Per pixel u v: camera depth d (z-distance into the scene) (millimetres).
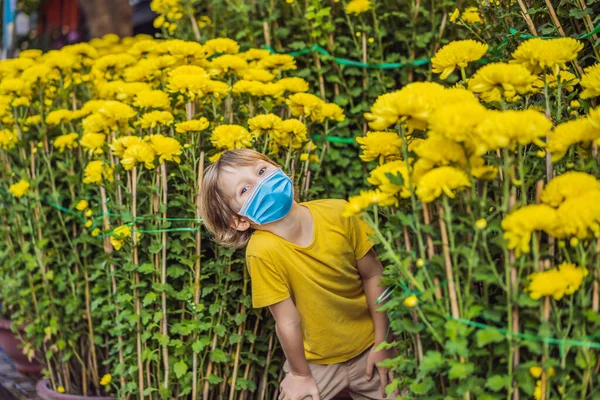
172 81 2746
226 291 2721
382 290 2498
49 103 3473
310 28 3322
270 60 3107
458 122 1553
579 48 1923
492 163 1841
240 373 2836
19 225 3547
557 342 1599
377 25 3254
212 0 3629
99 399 3258
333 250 2400
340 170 3285
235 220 2447
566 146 1729
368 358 2521
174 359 2803
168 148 2637
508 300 1608
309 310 2428
